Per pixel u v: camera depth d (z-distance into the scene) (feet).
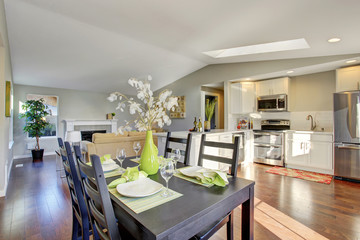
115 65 16.53
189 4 7.45
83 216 4.56
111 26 10.57
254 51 12.91
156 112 5.20
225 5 7.15
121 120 24.82
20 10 9.21
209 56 15.19
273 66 14.52
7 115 10.70
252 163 15.90
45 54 13.42
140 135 14.40
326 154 12.53
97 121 22.43
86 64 15.66
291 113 15.83
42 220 7.13
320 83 14.47
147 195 3.61
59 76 17.43
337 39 9.00
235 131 14.34
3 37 8.80
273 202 8.48
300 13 6.84
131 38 12.41
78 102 21.80
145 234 2.75
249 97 16.89
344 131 11.56
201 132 12.67
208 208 3.24
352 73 12.03
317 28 7.91
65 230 6.49
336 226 6.65
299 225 6.71
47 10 9.21
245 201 4.41
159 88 24.48
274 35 9.25
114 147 13.05
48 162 16.46
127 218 3.18
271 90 16.03
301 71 14.16
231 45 11.84
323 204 8.29
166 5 7.78
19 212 7.73
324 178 11.80
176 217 2.93
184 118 21.66
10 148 14.42
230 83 17.88
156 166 5.17
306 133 13.44
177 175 5.01
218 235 6.34
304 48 10.67
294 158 14.05
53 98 20.34
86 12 9.18
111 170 5.36
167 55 15.83
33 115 17.03
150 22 9.70
